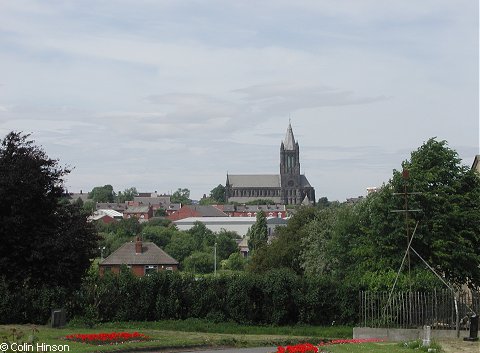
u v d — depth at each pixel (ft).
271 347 117.08
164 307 158.71
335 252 245.45
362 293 149.69
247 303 158.20
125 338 112.37
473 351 98.27
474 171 184.65
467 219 176.45
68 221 158.40
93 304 152.25
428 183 177.27
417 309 134.00
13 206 148.25
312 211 334.24
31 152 158.20
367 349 100.37
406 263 168.76
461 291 142.92
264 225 639.76
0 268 148.97
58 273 152.15
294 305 159.33
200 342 115.03
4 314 143.13
